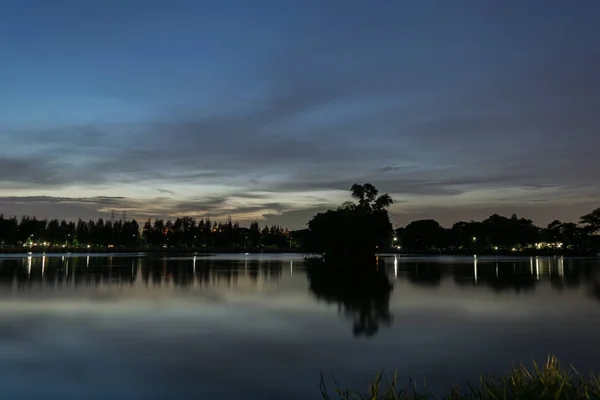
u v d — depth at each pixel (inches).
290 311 650.8
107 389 331.6
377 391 286.5
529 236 5118.1
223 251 5369.1
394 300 767.7
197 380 349.7
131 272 1428.4
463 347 442.9
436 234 5885.8
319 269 1622.8
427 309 672.4
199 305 708.7
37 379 351.9
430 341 467.2
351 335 495.5
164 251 5004.9
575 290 922.1
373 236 2511.1
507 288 965.2
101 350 432.8
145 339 476.4
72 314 624.1
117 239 5743.1
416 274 1373.0
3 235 4896.7
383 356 412.2
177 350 432.8
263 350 432.5
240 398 313.4
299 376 357.7
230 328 531.2
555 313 635.5
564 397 228.1
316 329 526.6
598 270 1579.7
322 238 2485.2
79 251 4488.2
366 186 3179.1
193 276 1278.3
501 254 4052.7
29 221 5388.8
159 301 749.3
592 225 4867.1
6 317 600.1
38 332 509.4
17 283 1044.5
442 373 362.9
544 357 406.0
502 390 250.8
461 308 682.2
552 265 1953.7
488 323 561.9
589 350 429.7
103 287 964.0
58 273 1366.9
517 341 466.9
